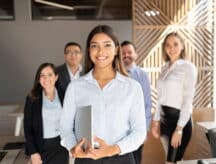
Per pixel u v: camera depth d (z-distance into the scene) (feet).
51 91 8.04
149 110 9.14
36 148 7.93
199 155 10.97
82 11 17.93
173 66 8.40
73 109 4.61
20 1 17.33
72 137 4.56
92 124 4.07
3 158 8.56
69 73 9.91
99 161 4.50
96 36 4.47
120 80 4.59
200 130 10.97
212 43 18.66
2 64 17.61
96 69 4.67
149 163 11.66
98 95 4.50
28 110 7.93
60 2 17.66
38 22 17.62
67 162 7.92
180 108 8.25
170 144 8.54
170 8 18.06
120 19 18.19
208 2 18.39
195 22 18.42
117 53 4.75
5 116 14.25
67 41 17.97
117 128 4.45
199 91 18.71
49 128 7.92
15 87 17.80
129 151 4.42
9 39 17.52
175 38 8.36
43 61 17.87
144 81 9.05
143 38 17.95
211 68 18.76
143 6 17.81
